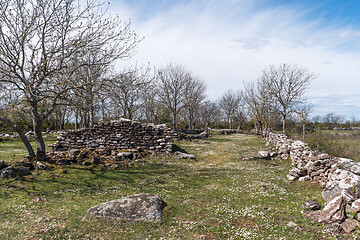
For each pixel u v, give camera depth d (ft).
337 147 61.62
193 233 25.14
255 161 70.95
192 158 78.13
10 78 50.37
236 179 50.49
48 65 52.54
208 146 112.06
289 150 69.87
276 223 27.40
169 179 51.31
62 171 49.39
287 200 35.04
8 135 117.80
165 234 25.05
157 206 30.53
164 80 182.39
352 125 226.17
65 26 51.65
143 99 159.02
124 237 24.14
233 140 151.33
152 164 64.64
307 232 24.35
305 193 37.65
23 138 53.06
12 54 47.80
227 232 25.16
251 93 179.63
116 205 29.89
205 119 291.99
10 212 29.45
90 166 55.98
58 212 29.94
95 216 28.58
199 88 236.63
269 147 99.25
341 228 24.13
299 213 29.45
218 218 29.30
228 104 326.44
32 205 32.19
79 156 60.44
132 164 62.28
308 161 46.91
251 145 118.11
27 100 47.91
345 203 26.94
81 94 51.44
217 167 64.95
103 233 24.81
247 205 33.99
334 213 25.70
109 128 81.35
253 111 182.19
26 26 48.42
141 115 211.82
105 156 67.62
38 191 38.29
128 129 82.12
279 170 56.85
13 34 48.67
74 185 43.09
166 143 82.79
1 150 78.38
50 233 23.93
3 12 47.06
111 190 41.70
